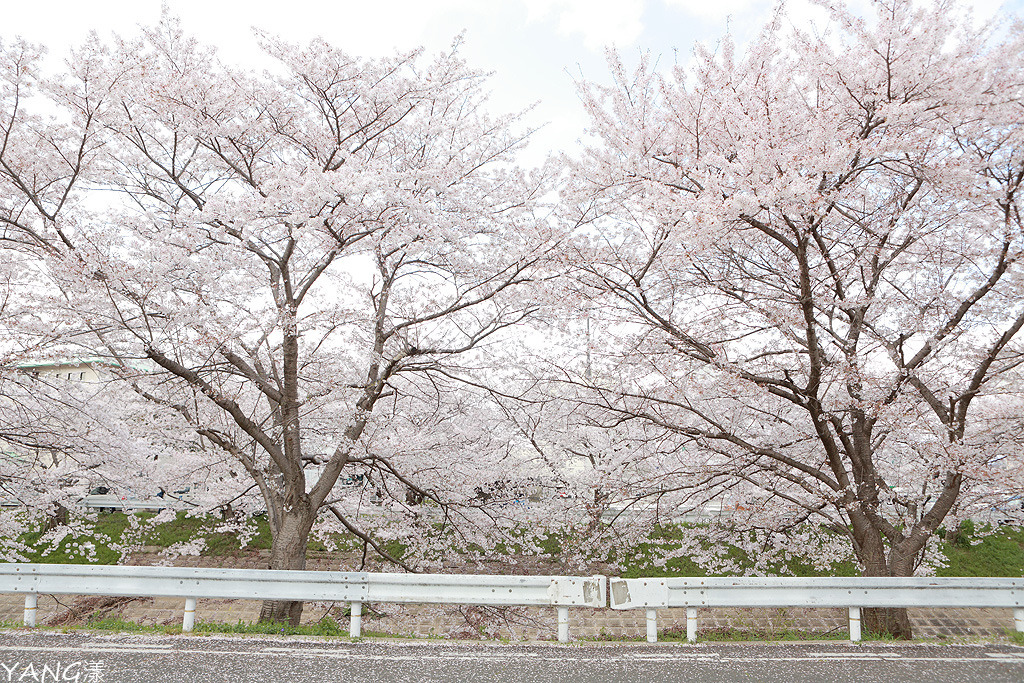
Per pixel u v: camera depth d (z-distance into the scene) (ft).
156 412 34.83
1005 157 27.43
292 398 31.24
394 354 33.09
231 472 39.50
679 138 27.14
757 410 31.27
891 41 23.44
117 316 27.32
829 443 28.45
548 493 39.63
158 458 44.14
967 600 19.84
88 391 34.68
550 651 18.25
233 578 19.98
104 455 35.83
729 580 19.75
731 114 24.39
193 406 34.47
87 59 26.73
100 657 16.71
